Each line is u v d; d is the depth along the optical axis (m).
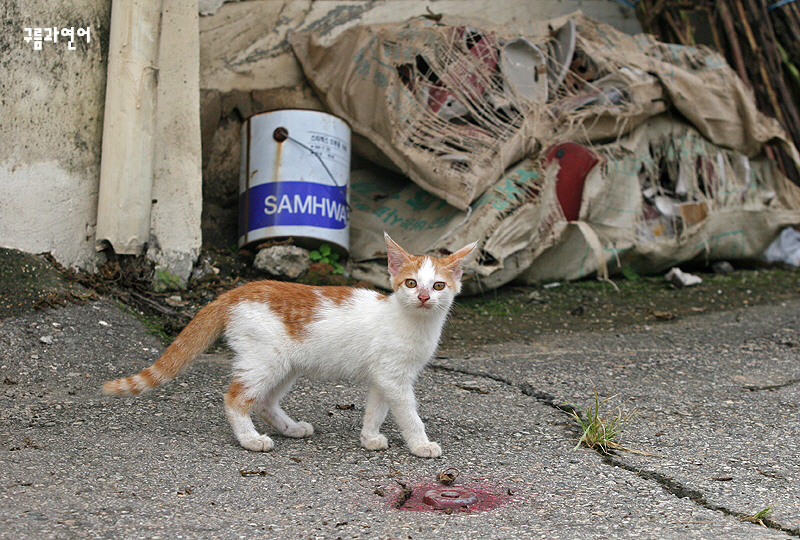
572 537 2.30
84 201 5.50
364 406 3.97
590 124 6.85
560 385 4.44
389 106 6.75
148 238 5.58
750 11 8.71
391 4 8.05
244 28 7.46
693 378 4.64
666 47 7.57
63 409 3.63
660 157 7.32
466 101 6.62
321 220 6.36
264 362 3.20
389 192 7.48
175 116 5.95
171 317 5.34
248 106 7.42
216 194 7.26
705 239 7.31
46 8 5.35
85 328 4.75
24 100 5.26
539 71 6.84
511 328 5.96
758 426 3.68
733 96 7.48
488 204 6.33
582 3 8.75
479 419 3.78
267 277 6.34
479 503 2.62
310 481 2.80
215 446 3.18
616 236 6.94
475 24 7.21
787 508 2.57
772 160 7.82
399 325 3.20
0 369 4.11
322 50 7.30
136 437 3.24
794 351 5.27
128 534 2.22
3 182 5.16
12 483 2.59
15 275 4.98
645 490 2.79
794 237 8.11
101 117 5.59
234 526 2.33
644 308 6.53
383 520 2.43
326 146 6.41
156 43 5.40
